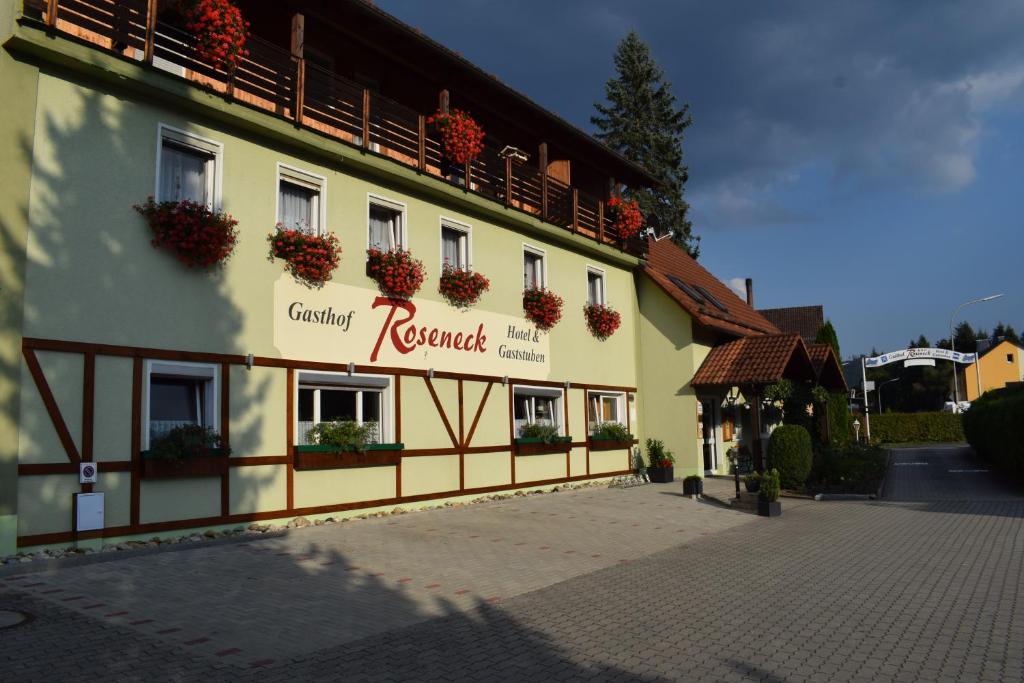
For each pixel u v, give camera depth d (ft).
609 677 17.97
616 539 37.32
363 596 25.07
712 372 67.92
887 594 26.43
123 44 32.27
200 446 33.09
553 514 44.55
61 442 29.22
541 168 59.72
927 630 21.90
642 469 68.59
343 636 20.76
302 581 26.66
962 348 299.17
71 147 30.53
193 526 33.45
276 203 38.75
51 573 26.53
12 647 18.80
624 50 143.95
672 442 68.80
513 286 55.42
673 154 140.67
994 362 260.21
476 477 50.01
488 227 53.52
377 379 43.27
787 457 60.90
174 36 36.19
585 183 71.15
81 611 22.00
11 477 27.61
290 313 38.73
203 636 20.21
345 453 40.24
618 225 68.39
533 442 54.70
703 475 69.46
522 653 19.70
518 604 24.80
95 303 30.73
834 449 79.77
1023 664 18.80
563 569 30.30
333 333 40.93
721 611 24.16
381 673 17.95
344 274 41.96
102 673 17.28
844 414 98.22
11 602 22.75
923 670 18.43
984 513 46.88
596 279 67.41
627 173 72.18
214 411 34.83
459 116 49.90
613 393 66.44
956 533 39.42
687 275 84.48
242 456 35.78
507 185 54.65
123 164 32.22
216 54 35.14
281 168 39.29
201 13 34.63
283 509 37.47
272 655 18.97
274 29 42.60
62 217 29.96
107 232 31.40
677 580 28.68
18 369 28.04
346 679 17.49
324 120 41.42
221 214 35.32
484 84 52.90
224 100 35.73
